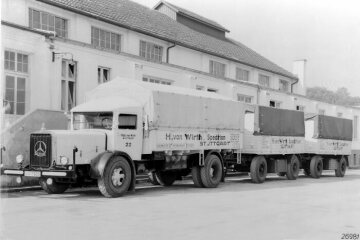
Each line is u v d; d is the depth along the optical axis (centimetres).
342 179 2047
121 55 1775
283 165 1880
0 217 834
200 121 1441
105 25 2022
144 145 1264
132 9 2500
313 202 1145
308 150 2088
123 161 1173
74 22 1878
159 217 859
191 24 3023
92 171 1139
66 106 1561
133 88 1301
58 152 1097
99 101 1270
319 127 2078
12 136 1241
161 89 1331
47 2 1725
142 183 1641
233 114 1602
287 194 1315
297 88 3697
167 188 1446
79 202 1044
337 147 2241
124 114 1216
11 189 1230
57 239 661
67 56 1540
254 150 1702
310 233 750
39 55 1451
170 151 1335
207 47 2698
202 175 1462
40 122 1331
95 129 1217
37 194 1195
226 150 1582
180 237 686
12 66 1380
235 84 2553
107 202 1055
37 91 1445
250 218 873
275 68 3450
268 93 2855
